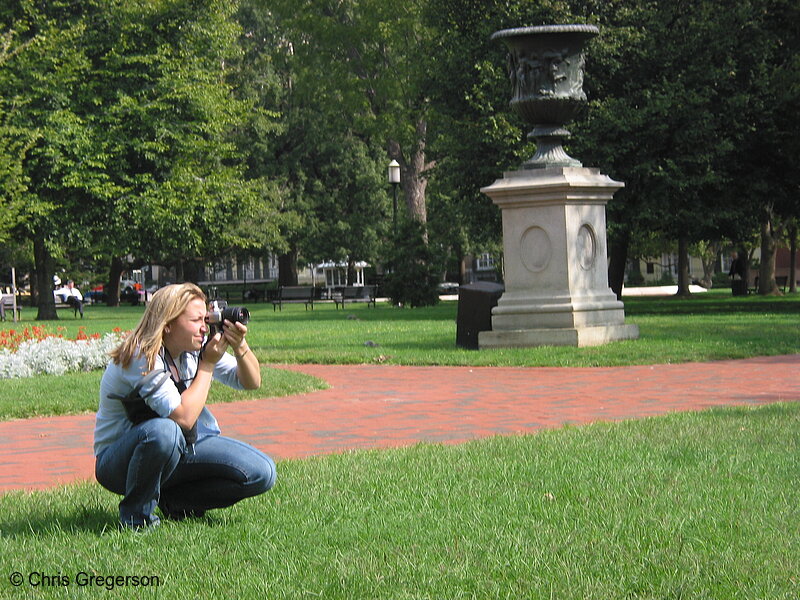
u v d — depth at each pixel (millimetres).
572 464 6383
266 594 3914
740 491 5512
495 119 27750
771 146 29094
